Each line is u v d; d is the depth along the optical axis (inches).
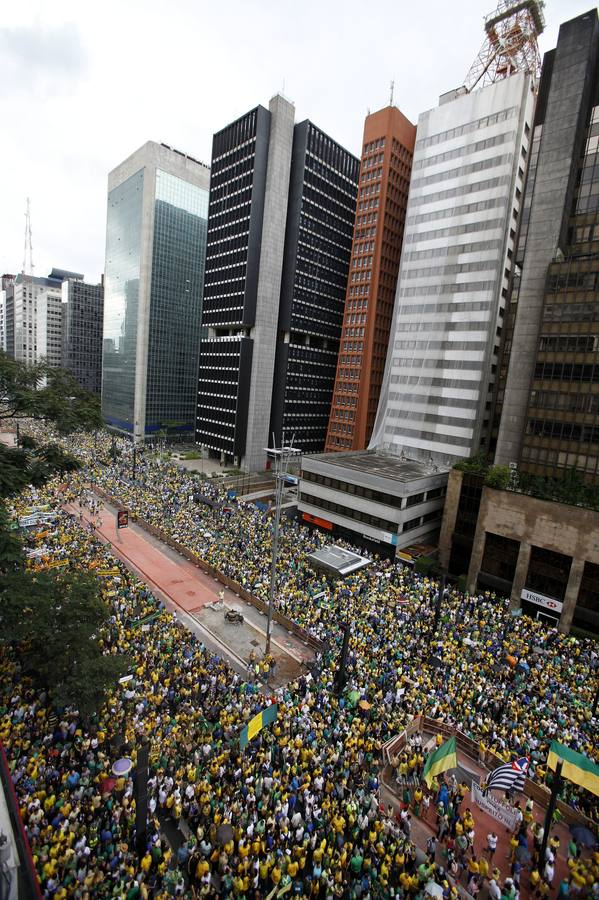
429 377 3597.4
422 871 746.8
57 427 1499.8
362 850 790.5
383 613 1648.6
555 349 2277.3
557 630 1839.3
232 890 708.7
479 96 3321.9
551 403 2295.8
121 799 856.9
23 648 1179.9
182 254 5821.9
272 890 701.3
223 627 1672.0
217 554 2143.2
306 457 3115.2
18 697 1046.4
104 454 3929.6
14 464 1390.3
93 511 2588.6
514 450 2549.2
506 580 2134.6
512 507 2087.8
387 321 4471.0
